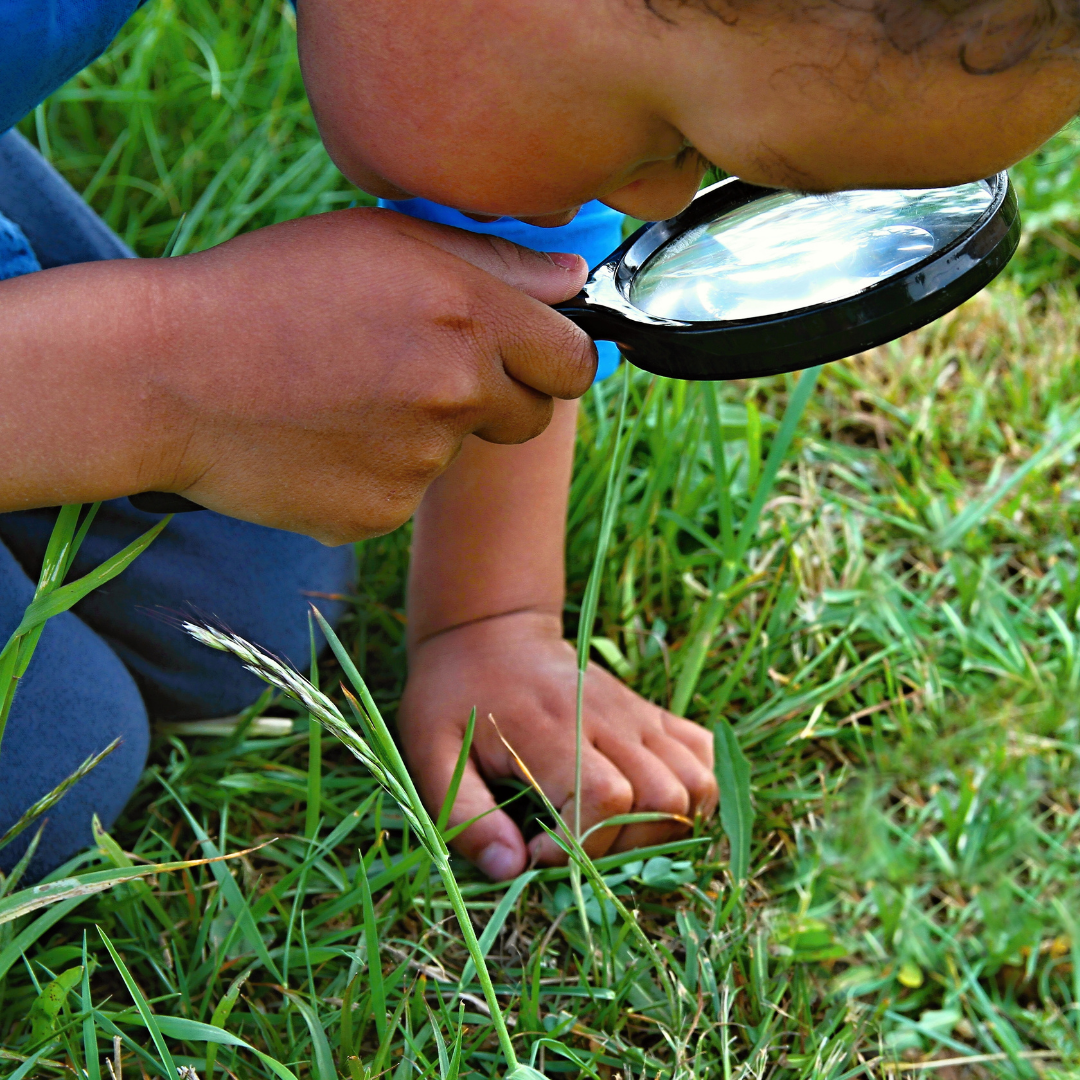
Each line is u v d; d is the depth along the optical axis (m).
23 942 0.61
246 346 0.59
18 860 0.66
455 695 0.73
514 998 0.65
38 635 0.59
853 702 0.78
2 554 0.66
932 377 0.92
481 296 0.60
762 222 0.62
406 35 0.55
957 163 0.54
